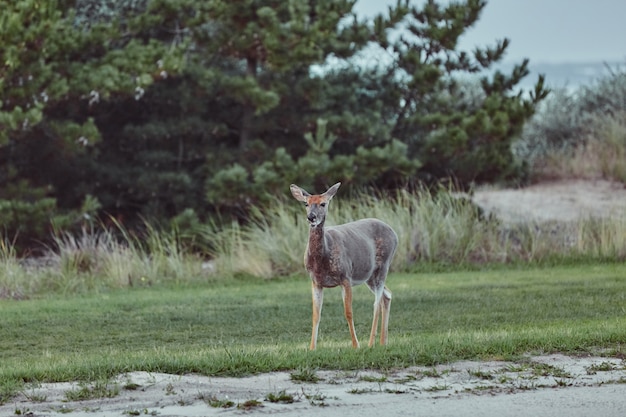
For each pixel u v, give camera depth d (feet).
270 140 199.11
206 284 142.61
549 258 158.40
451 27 193.06
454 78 203.21
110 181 189.37
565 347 78.69
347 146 199.52
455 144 186.70
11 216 167.32
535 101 187.32
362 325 103.55
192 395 63.77
